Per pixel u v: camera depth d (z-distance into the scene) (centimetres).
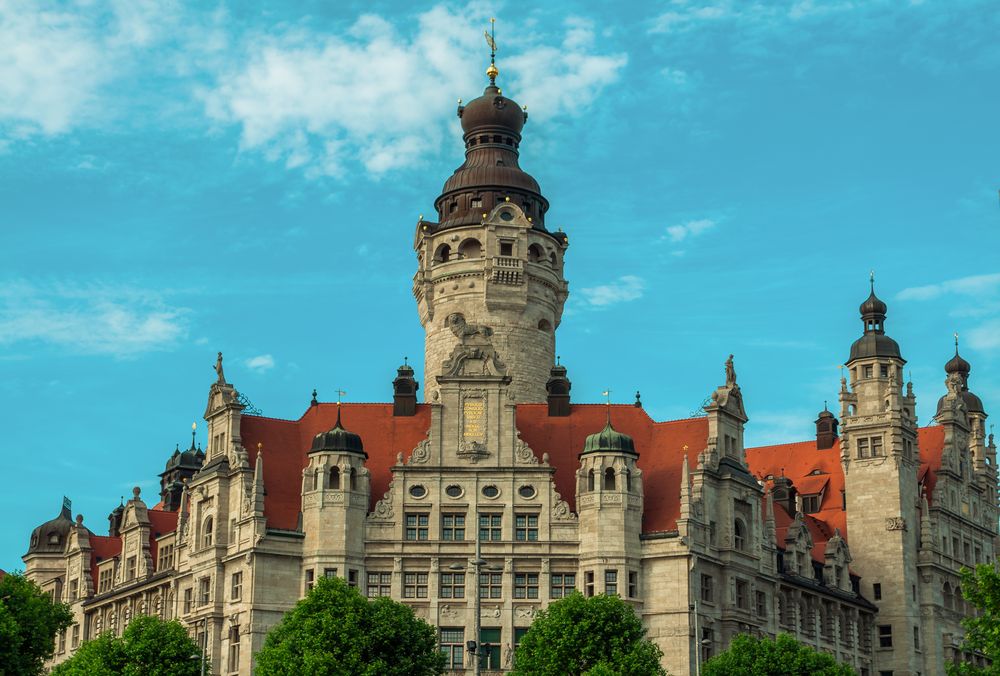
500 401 13938
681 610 13300
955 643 16425
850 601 15550
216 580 13762
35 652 13262
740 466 14325
